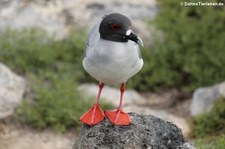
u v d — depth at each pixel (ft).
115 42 28.17
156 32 53.62
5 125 44.88
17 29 52.06
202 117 44.96
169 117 46.26
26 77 49.34
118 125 30.09
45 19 53.47
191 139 43.68
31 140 44.06
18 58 50.26
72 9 54.39
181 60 52.24
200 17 56.18
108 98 47.42
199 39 53.11
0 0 54.08
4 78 46.16
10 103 45.16
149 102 49.34
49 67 50.85
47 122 45.57
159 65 52.16
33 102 46.44
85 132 30.53
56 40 52.42
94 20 53.83
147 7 55.83
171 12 55.47
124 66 28.25
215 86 47.44
